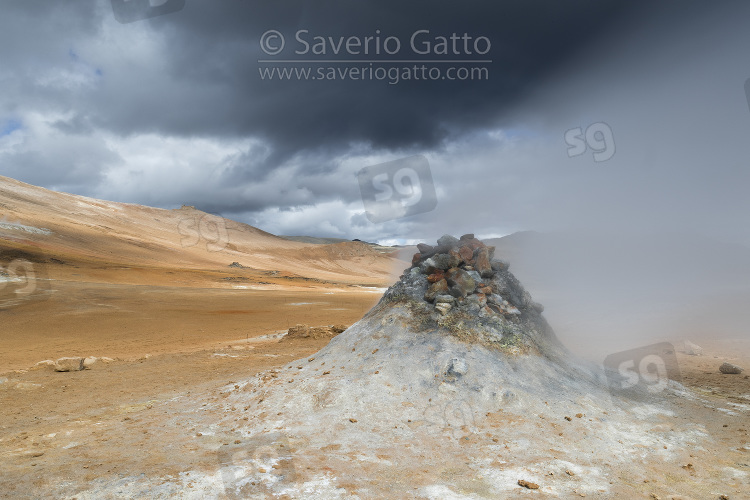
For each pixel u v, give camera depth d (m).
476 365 7.65
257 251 144.62
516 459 5.52
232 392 8.21
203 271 76.81
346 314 34.47
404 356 8.02
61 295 36.66
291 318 31.53
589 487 4.89
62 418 7.88
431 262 9.60
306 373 8.23
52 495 4.48
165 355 16.02
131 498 4.41
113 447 5.88
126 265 65.38
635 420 7.00
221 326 27.45
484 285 9.36
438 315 8.77
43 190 121.56
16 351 19.03
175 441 6.08
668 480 5.14
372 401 6.98
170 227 136.75
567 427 6.46
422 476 5.06
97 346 20.34
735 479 5.20
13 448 6.00
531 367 8.01
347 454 5.59
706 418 7.33
